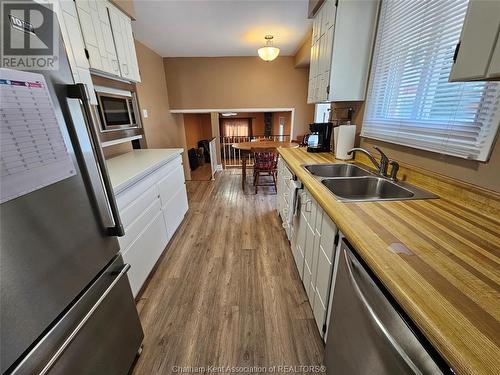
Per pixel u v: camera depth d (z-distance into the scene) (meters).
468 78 0.66
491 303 0.50
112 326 1.01
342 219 0.90
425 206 1.03
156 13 2.47
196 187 4.25
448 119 1.12
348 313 0.84
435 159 1.22
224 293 1.68
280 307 1.55
